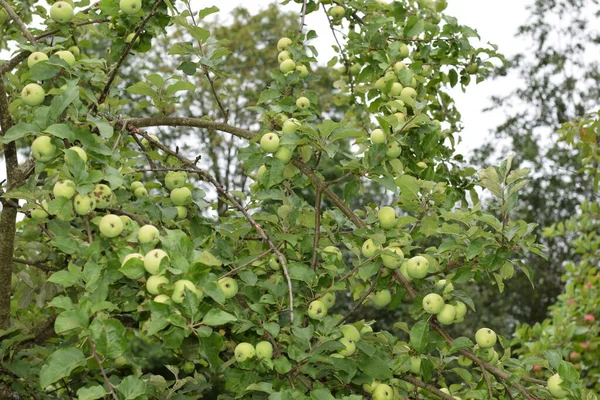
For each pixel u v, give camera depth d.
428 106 4.78
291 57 3.88
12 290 4.20
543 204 20.73
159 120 3.38
